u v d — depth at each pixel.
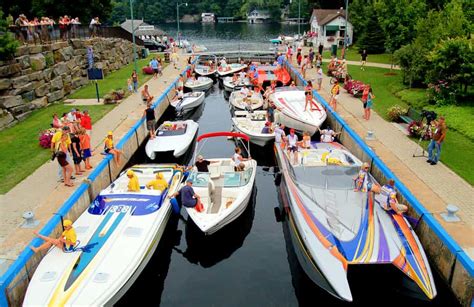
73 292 9.28
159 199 12.90
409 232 10.91
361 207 11.84
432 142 14.48
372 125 19.12
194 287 11.07
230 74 39.00
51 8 37.31
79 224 11.70
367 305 10.11
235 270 11.76
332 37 47.28
